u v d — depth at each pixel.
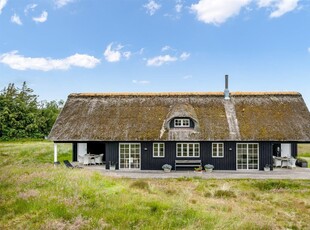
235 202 15.64
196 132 27.22
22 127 59.78
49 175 15.35
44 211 10.02
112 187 14.17
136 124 28.31
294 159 28.50
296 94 31.09
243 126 27.73
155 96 31.64
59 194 11.79
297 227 11.78
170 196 14.70
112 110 30.27
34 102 67.50
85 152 31.42
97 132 27.81
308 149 47.25
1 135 57.53
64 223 9.09
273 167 28.97
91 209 10.30
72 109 30.86
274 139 26.58
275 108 29.69
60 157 36.44
